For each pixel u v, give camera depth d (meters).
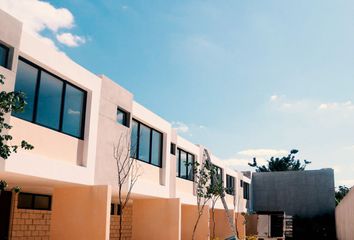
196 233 21.44
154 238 16.88
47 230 15.22
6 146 6.58
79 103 11.80
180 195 19.41
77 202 11.66
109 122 12.98
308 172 36.38
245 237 26.64
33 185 12.02
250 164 54.31
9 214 13.55
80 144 11.68
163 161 17.62
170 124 18.41
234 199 30.86
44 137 10.23
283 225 25.83
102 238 11.18
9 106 6.59
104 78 12.84
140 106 15.52
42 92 10.27
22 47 9.34
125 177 13.09
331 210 34.97
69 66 11.05
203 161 23.41
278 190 37.19
